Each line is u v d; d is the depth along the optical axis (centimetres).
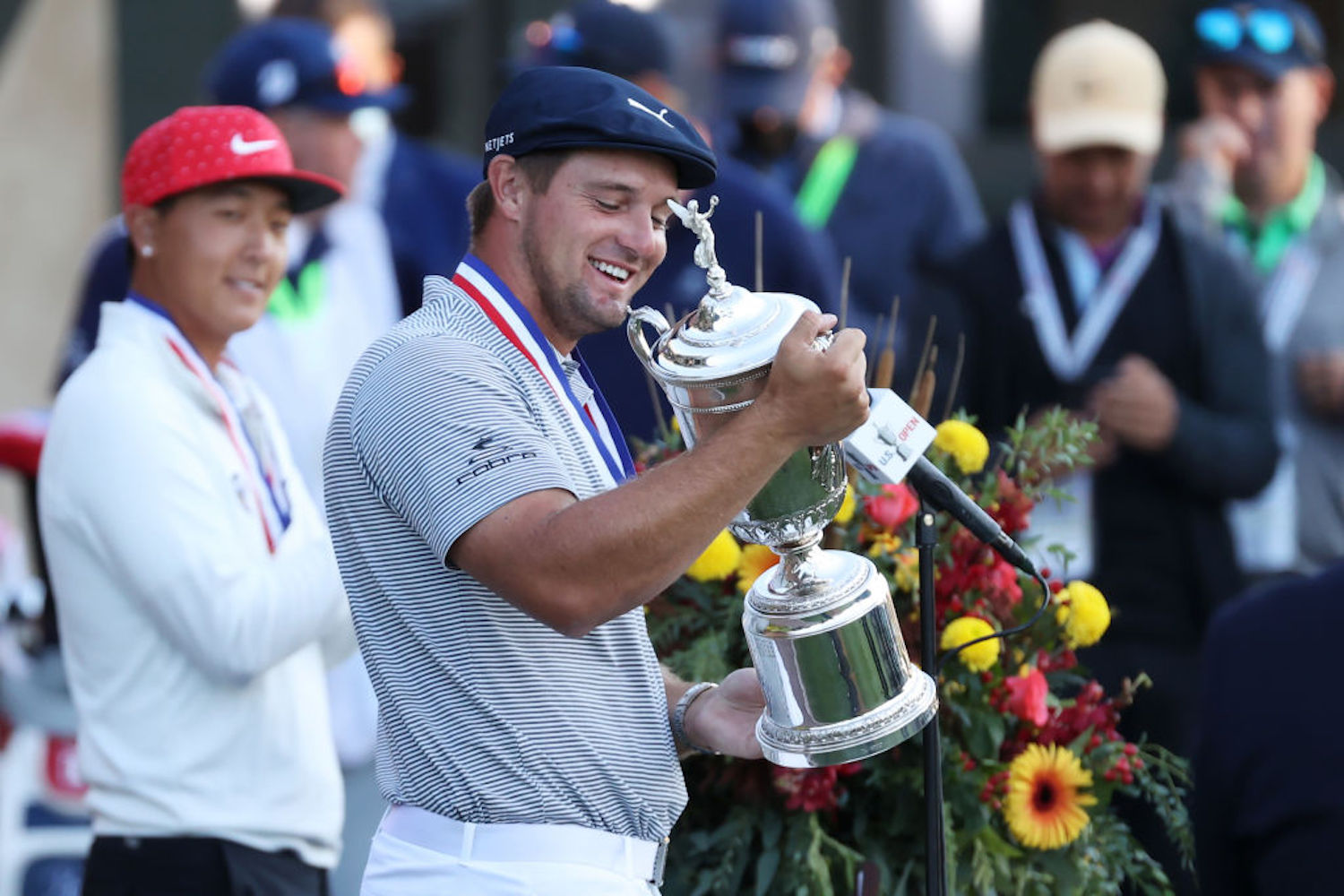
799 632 961
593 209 990
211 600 1236
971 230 2300
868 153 2248
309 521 1329
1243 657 992
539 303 1013
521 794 972
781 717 979
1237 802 994
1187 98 3130
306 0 2184
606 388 1750
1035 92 1964
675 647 1210
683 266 1848
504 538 917
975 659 1153
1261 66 2116
